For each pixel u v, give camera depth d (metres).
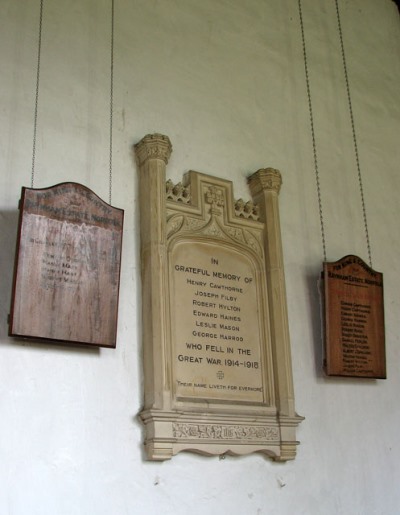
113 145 4.79
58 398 3.99
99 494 3.95
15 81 4.55
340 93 6.43
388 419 5.42
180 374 4.43
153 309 4.36
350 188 6.06
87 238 4.18
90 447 4.00
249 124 5.62
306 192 5.75
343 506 4.91
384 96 6.82
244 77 5.77
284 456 4.62
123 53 5.12
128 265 4.53
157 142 4.77
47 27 4.82
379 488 5.14
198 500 4.27
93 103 4.81
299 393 5.03
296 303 5.29
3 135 4.37
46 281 3.98
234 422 4.45
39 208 4.05
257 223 5.18
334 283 5.29
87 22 5.04
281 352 4.85
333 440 5.06
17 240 3.94
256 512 4.49
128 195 4.72
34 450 3.83
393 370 5.64
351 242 5.85
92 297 4.11
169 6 5.56
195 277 4.74
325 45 6.57
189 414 4.27
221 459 4.46
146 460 4.15
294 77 6.15
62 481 3.86
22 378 3.91
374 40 7.07
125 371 4.27
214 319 4.72
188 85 5.38
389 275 5.98
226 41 5.80
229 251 4.98
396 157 6.59
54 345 4.07
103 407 4.12
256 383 4.76
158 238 4.54
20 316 3.85
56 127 4.59
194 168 5.15
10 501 3.69
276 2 6.38
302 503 4.73
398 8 7.50
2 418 3.79
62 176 4.49
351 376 5.19
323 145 6.05
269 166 5.60
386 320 5.79
